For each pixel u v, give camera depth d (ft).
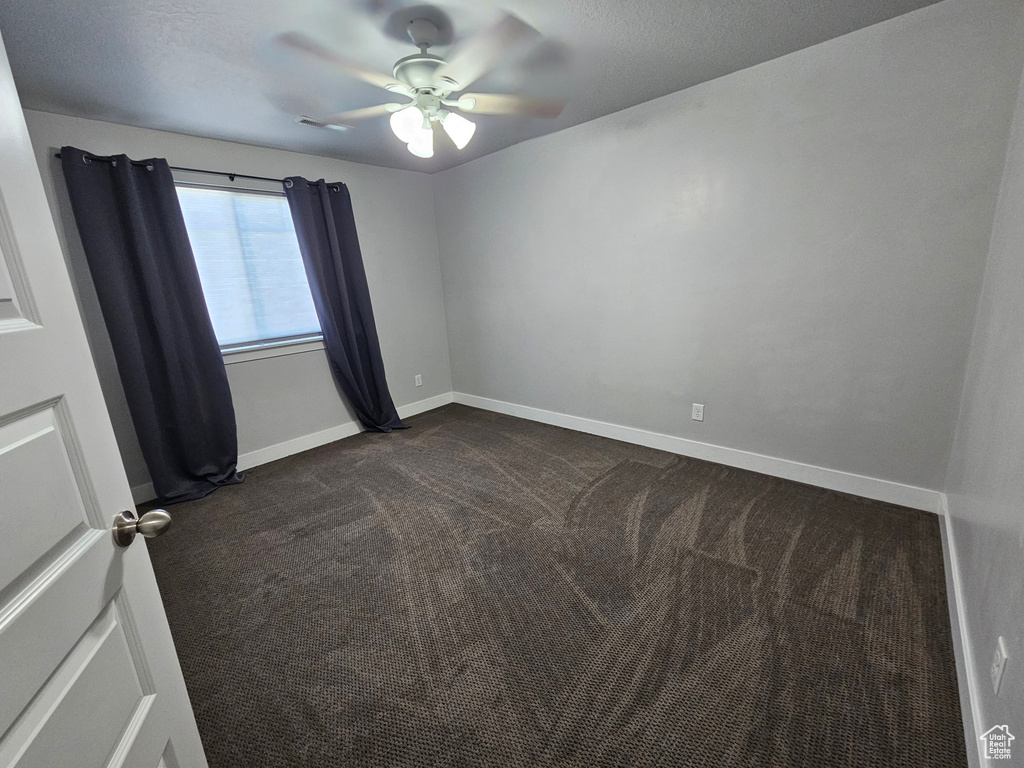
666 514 7.52
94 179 7.62
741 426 8.86
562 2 5.19
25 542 1.79
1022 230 4.35
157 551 7.14
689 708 4.21
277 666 4.91
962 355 6.40
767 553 6.39
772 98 7.22
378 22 5.37
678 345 9.34
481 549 6.83
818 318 7.52
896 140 6.36
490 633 5.23
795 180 7.28
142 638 2.50
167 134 8.54
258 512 8.26
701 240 8.52
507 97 7.99
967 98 5.80
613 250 9.84
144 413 8.36
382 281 12.36
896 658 4.62
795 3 5.55
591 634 5.13
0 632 1.63
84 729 2.00
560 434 11.51
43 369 1.96
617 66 6.95
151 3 4.75
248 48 5.76
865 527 6.84
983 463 4.63
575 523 7.38
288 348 10.67
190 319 8.89
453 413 13.69
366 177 11.64
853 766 3.67
